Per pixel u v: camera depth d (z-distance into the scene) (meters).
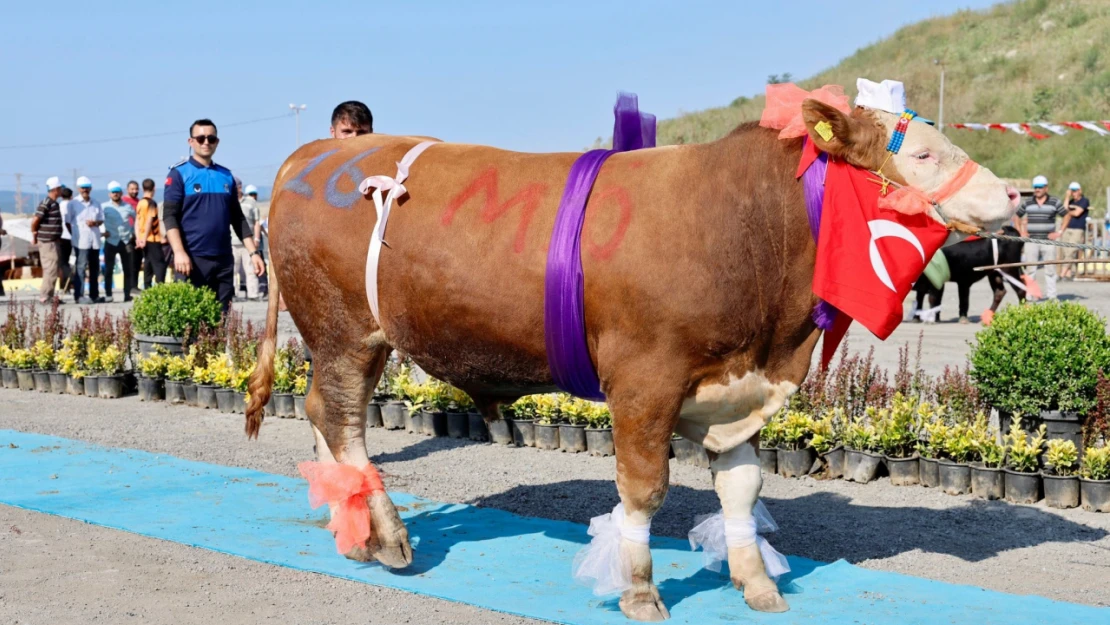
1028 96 43.00
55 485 6.50
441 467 7.26
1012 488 6.28
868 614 4.40
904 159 4.18
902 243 4.17
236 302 18.72
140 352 10.23
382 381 8.77
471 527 5.73
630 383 4.25
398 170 4.76
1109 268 23.05
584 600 4.59
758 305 4.23
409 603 4.61
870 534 5.70
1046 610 4.42
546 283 4.29
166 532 5.56
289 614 4.49
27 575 4.94
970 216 4.17
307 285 4.97
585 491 6.59
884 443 6.73
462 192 4.58
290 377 8.91
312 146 5.26
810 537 5.65
